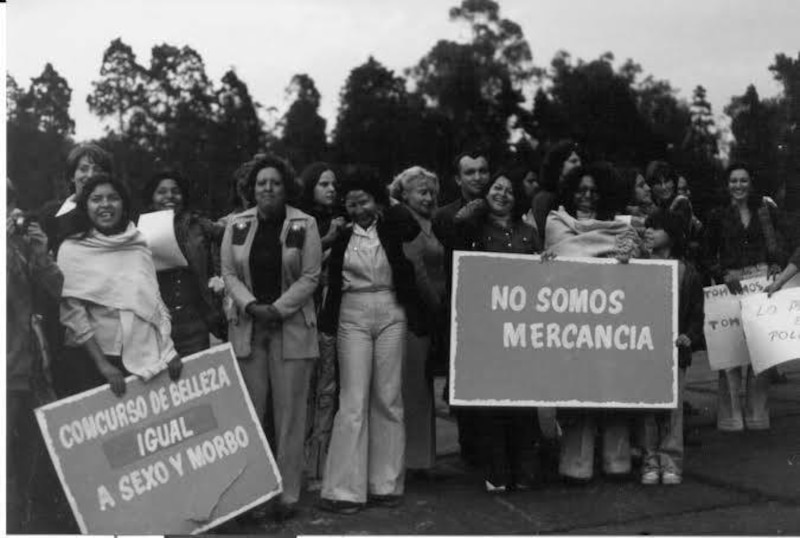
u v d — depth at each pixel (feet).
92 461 15.35
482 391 18.17
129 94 187.93
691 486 18.53
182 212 18.92
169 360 15.97
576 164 21.02
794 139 89.86
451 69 207.92
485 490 18.72
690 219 23.98
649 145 164.66
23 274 15.30
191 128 189.16
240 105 196.24
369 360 17.70
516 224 19.10
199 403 16.10
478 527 16.34
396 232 17.84
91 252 16.05
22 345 15.33
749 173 23.41
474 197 20.47
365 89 208.95
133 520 15.44
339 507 17.34
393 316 17.76
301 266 17.16
